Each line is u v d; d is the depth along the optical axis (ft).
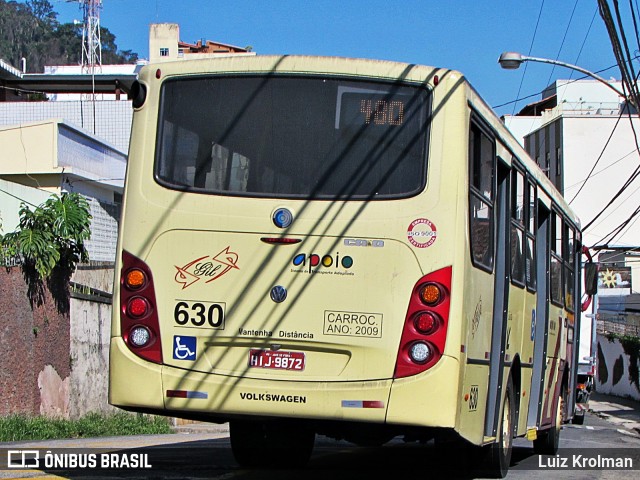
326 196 22.20
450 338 21.66
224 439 45.01
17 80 127.75
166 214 22.57
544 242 39.34
